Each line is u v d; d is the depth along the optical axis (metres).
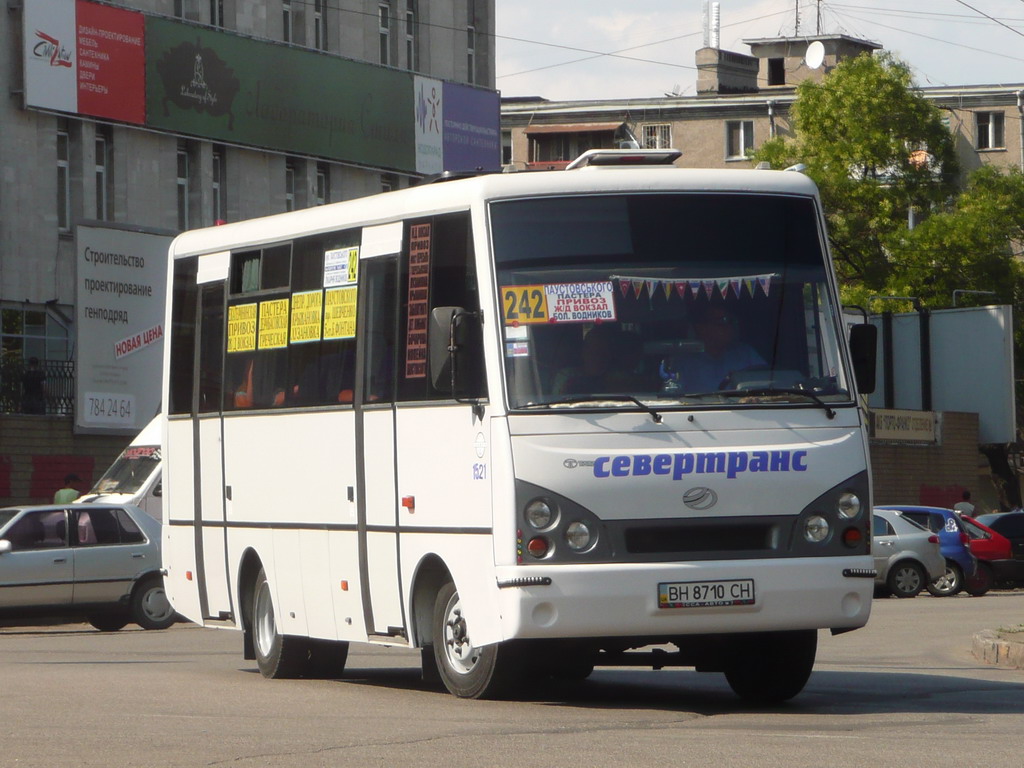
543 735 14.04
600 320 16.12
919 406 79.62
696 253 16.45
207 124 64.94
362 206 18.66
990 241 86.31
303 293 19.81
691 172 16.69
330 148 70.31
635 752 12.86
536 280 16.16
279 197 69.44
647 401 15.94
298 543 19.75
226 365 21.53
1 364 50.41
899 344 80.31
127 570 34.94
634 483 15.70
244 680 20.53
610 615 15.55
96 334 52.56
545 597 15.49
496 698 17.02
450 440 16.64
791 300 16.53
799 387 16.31
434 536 16.91
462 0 80.62
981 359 78.19
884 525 48.09
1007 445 77.62
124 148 62.75
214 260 22.00
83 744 13.49
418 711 16.09
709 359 16.19
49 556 34.22
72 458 51.59
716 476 15.84
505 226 16.30
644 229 16.42
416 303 17.38
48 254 60.09
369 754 12.78
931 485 74.69
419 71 77.75
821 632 31.19
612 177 16.52
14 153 58.88
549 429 15.73
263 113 67.38
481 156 78.00
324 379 19.22
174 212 64.62
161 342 54.72
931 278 86.06
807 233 16.78
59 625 39.09
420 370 17.22
